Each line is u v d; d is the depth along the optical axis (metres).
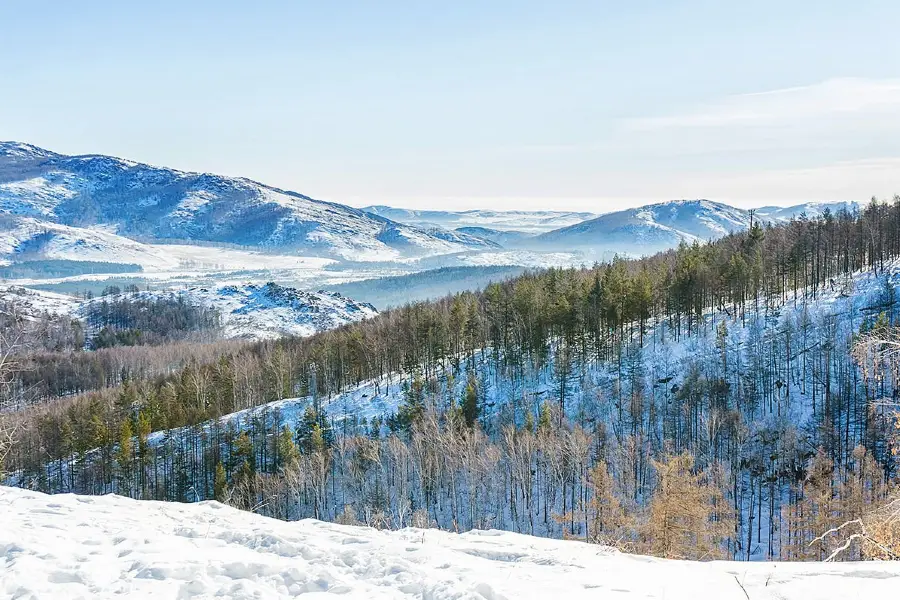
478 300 106.38
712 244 100.25
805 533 43.75
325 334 119.56
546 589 9.12
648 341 85.88
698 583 9.40
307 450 71.94
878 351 16.02
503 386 83.44
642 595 8.80
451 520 59.50
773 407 70.31
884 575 9.85
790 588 8.95
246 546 11.74
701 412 67.69
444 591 8.94
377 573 10.11
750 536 50.81
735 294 84.06
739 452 62.19
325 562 10.66
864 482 45.41
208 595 8.90
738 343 78.94
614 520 35.25
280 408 88.19
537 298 82.56
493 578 9.79
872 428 56.25
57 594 8.66
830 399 66.44
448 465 62.12
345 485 64.12
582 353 82.75
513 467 61.16
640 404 69.00
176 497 71.62
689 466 32.78
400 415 72.56
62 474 78.94
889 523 14.82
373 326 103.75
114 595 8.75
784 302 87.75
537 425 69.56
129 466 74.50
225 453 77.31
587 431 66.56
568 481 61.53
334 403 87.94
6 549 10.41
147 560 10.10
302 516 61.38
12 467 75.62
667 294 86.25
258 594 8.92
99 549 10.84
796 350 76.62
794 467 58.19
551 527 56.59
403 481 59.84
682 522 30.23
